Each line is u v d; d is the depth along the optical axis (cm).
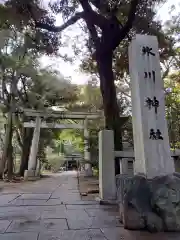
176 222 301
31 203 486
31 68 1184
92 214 383
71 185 885
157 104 387
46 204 474
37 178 1236
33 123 1493
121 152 516
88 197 568
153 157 360
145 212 307
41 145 1717
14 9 646
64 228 304
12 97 1280
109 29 720
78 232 287
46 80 1284
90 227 309
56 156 2281
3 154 1261
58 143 2478
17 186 846
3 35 919
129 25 669
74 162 3103
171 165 362
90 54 987
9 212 399
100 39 761
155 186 325
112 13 714
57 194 623
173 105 780
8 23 771
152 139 368
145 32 767
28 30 786
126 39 852
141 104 383
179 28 980
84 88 1400
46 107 1418
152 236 279
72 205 462
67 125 1531
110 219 350
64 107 1482
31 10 645
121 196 343
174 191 316
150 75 400
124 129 837
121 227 311
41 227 308
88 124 1391
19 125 1470
